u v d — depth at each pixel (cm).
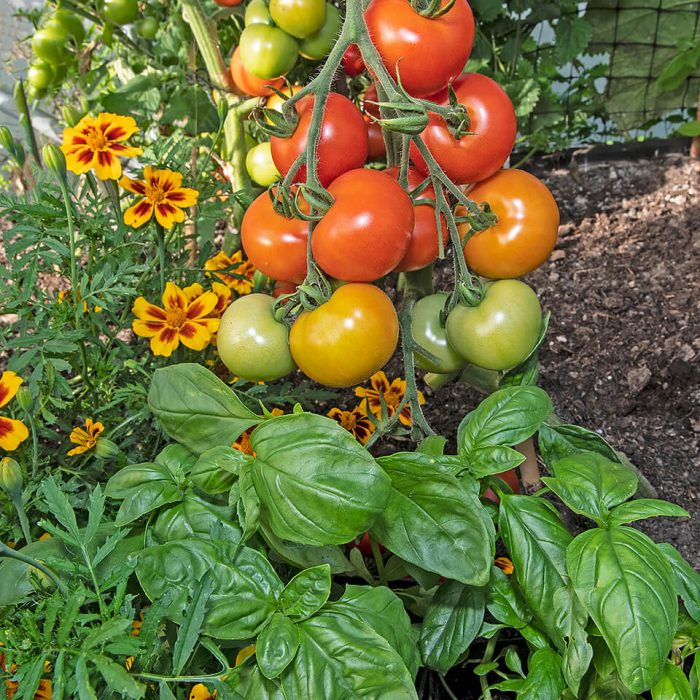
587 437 119
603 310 203
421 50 96
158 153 159
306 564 104
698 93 278
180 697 98
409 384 120
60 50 212
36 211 134
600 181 251
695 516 154
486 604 110
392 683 89
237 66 172
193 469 103
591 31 259
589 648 96
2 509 126
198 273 161
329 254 99
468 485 104
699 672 99
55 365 130
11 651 90
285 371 111
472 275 116
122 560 106
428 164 103
